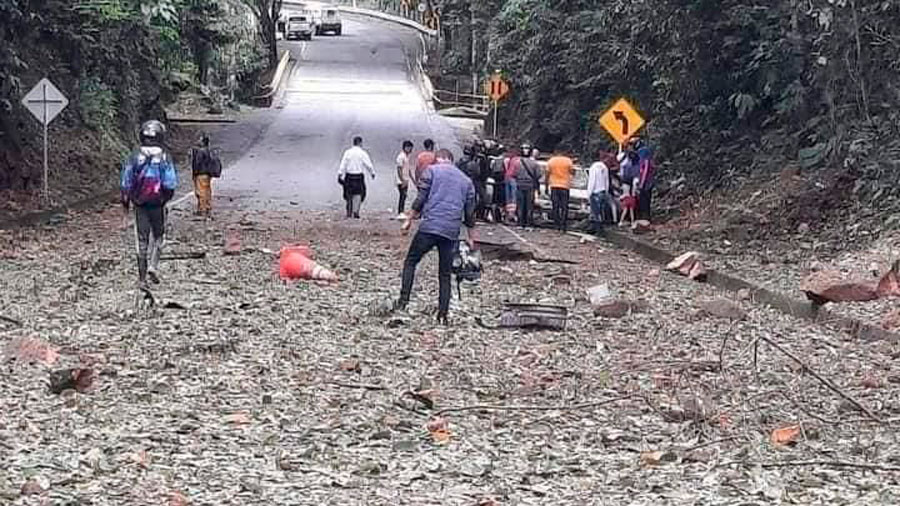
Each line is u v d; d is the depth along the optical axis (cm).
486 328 1491
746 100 2905
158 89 4678
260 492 779
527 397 1110
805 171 2650
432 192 1535
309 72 8225
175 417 984
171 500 744
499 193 3162
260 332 1392
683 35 3027
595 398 1109
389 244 2447
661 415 1043
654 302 1772
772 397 1130
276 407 1034
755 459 894
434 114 6494
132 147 4138
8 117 3084
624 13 3234
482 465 864
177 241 2388
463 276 1569
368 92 7400
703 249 2417
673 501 777
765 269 2112
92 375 1086
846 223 2364
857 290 1666
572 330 1499
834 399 1132
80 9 3406
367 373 1191
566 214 3053
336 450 898
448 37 8250
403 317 1526
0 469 808
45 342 1241
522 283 1947
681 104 3250
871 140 2453
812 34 2727
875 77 2542
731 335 1484
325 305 1617
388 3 13312
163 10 3484
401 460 877
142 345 1289
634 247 2628
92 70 3953
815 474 851
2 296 1623
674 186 3133
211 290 1731
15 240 2331
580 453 911
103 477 799
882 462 891
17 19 3133
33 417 966
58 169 3300
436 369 1226
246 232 2612
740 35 2988
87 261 2022
